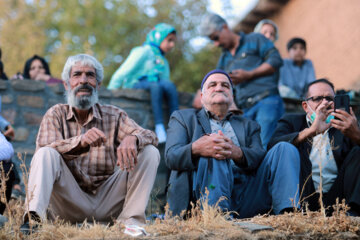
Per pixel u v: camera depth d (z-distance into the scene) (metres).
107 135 4.01
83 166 3.88
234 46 6.25
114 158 3.99
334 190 4.05
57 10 14.53
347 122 4.13
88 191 3.86
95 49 13.84
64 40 13.53
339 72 11.07
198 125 4.31
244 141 4.30
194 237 3.12
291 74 7.74
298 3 12.39
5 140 4.03
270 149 4.07
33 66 7.05
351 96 7.22
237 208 4.01
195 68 13.79
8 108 6.27
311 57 12.11
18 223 3.26
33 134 6.29
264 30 7.64
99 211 3.81
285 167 3.91
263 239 3.18
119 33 14.51
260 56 6.17
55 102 6.46
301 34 12.34
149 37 6.98
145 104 6.75
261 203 3.98
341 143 4.31
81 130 3.96
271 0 12.39
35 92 6.40
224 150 3.95
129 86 6.82
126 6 14.67
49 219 3.71
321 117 4.19
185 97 7.08
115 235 3.20
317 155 4.29
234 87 5.91
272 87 6.01
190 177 4.02
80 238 3.13
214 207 3.74
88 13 14.29
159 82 6.80
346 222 3.38
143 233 3.19
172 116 4.43
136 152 3.69
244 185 4.11
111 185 3.89
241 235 3.16
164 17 14.77
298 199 3.81
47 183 3.46
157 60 6.90
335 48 11.25
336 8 11.30
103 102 6.58
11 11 14.54
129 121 4.05
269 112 5.86
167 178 5.82
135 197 3.70
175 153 4.02
